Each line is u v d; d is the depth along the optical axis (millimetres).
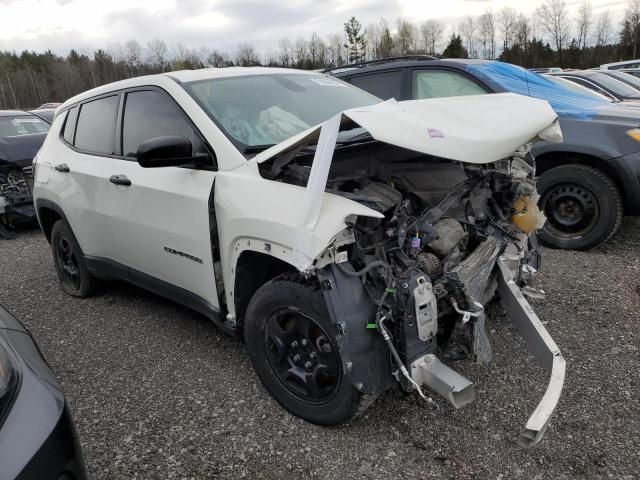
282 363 2758
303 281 2518
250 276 2879
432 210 2582
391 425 2682
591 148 4750
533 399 2832
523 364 3150
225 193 2824
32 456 1615
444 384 2236
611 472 2307
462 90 5652
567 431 2570
